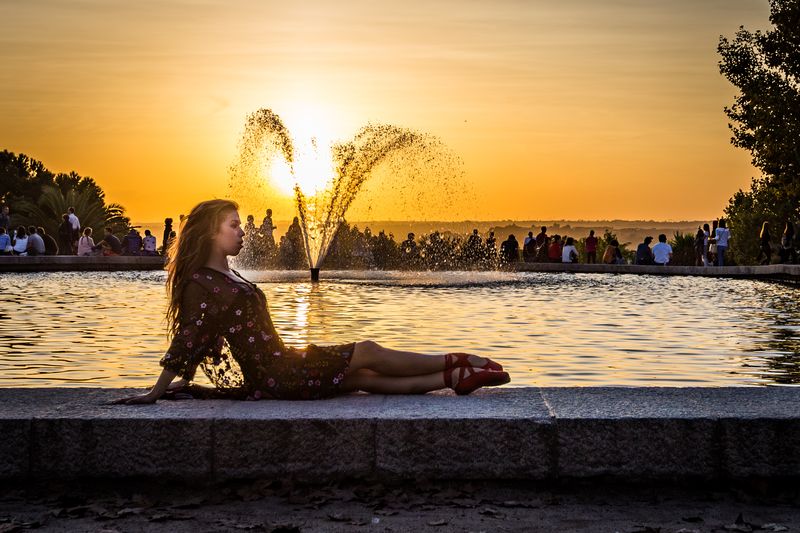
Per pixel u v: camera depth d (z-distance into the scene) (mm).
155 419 4922
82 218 54875
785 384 8562
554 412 5027
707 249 35250
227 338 5383
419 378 5566
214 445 4922
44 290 22203
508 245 38344
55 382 8453
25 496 4812
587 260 39938
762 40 31938
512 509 4582
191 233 5430
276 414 5008
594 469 4879
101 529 4281
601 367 9641
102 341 11602
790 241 31062
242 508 4605
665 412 5000
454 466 4914
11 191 83062
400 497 4746
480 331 13047
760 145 31500
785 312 16719
